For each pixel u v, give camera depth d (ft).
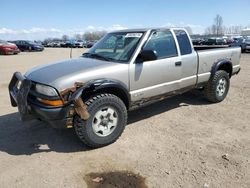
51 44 162.91
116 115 13.30
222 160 11.76
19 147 13.34
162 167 11.30
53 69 13.43
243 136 14.23
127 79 13.82
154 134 14.66
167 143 13.53
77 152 12.76
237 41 77.05
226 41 91.76
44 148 13.23
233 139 13.87
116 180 10.44
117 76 13.37
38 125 16.06
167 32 16.15
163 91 15.81
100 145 13.00
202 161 11.70
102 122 12.90
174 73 16.21
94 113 12.47
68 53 84.84
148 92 14.93
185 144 13.38
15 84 14.46
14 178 10.63
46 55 74.59
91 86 12.15
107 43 16.20
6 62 52.80
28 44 95.40
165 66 15.53
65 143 13.73
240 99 21.29
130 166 11.43
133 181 10.36
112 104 12.96
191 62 17.28
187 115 17.63
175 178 10.50
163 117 17.30
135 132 14.96
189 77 17.43
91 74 12.62
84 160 12.00
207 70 18.74
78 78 12.25
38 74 13.17
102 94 12.82
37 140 14.11
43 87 12.11
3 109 19.19
